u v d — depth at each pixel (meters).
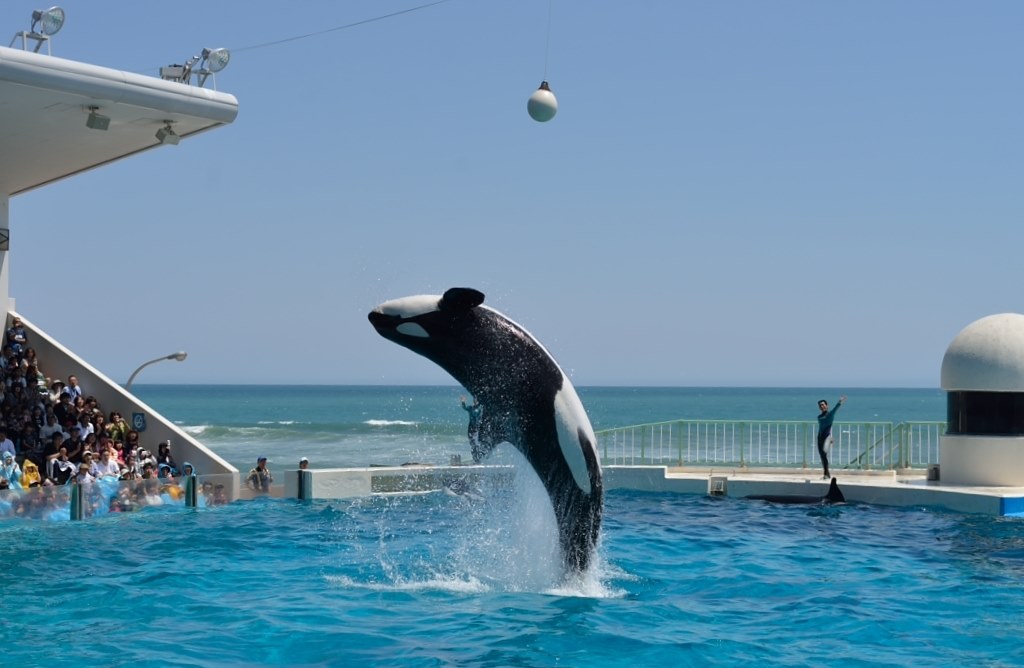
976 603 11.15
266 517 17.23
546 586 11.30
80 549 14.15
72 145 19.53
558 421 10.34
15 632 9.81
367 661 8.84
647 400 152.88
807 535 15.62
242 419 93.69
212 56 17.34
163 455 21.00
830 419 21.25
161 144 19.69
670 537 15.28
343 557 13.56
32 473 18.16
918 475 21.88
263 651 9.16
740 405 127.06
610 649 9.22
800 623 10.22
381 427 76.56
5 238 22.70
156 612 10.60
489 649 9.20
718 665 8.82
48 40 15.83
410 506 18.62
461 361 10.00
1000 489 19.12
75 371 22.78
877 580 12.31
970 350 20.00
